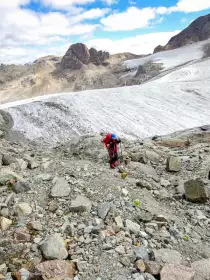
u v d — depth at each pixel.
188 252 7.70
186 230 8.69
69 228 7.79
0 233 7.64
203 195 10.74
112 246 7.27
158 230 8.42
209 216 9.88
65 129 59.50
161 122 69.94
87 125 62.62
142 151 17.27
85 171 11.69
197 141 25.52
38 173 11.76
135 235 7.94
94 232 7.71
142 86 107.12
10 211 8.66
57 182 10.16
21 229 7.71
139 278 6.26
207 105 84.75
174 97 91.88
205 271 6.61
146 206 9.48
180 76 157.62
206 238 8.58
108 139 13.04
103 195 9.70
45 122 61.53
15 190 9.73
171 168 14.40
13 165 12.38
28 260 6.76
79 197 9.23
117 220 8.30
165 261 6.97
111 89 98.50
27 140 51.31
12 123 59.19
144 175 12.84
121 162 14.27
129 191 10.28
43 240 7.36
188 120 72.69
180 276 6.28
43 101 73.75
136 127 65.38
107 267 6.61
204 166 15.37
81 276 6.27
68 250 7.10
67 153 16.64
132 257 6.99
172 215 9.59
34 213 8.62
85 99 79.19
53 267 6.31
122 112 73.56
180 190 11.77
